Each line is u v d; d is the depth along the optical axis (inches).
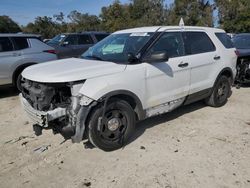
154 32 197.2
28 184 144.3
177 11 2241.6
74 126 156.0
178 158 164.4
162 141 185.8
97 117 160.7
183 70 205.8
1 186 143.1
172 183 141.5
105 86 161.0
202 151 172.2
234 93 309.6
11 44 306.0
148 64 183.0
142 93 180.9
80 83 155.8
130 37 202.7
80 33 463.2
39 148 180.5
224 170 151.7
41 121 156.3
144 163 159.8
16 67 306.2
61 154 172.1
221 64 242.5
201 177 145.9
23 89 182.9
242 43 354.0
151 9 2518.5
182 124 214.4
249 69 317.7
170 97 200.4
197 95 225.8
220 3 2089.1
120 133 173.8
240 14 2000.5
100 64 174.7
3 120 233.1
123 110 172.1
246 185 139.2
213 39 240.8
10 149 180.5
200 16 2193.7
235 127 209.0
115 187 139.6
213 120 222.7
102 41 221.9
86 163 161.2
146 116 189.3
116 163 160.4
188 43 216.2
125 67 173.3
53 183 144.3
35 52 320.5
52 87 157.3
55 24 2775.6
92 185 141.6
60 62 191.2
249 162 159.0
